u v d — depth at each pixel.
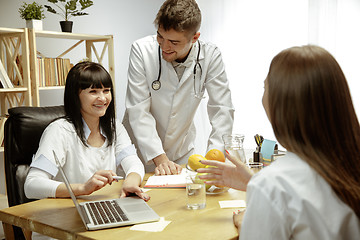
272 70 0.83
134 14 4.36
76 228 1.12
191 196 1.28
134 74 2.07
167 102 2.08
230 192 1.49
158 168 1.79
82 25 3.87
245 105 4.08
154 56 2.04
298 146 0.79
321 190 0.76
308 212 0.74
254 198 0.78
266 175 0.79
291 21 3.74
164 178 1.67
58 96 3.73
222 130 2.07
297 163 0.79
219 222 1.15
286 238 0.76
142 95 2.06
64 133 1.65
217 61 2.13
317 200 0.75
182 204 1.33
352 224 0.76
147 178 1.72
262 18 3.90
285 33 3.78
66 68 3.38
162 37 1.77
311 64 0.78
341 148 0.78
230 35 4.11
